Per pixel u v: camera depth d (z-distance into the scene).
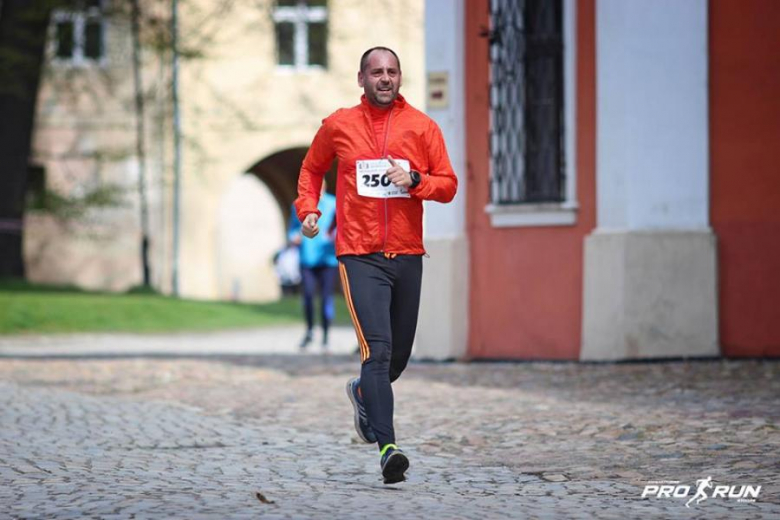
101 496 11.83
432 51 27.48
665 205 24.78
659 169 24.80
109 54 68.56
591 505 11.72
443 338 27.17
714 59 24.83
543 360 26.30
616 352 24.84
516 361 26.61
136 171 69.12
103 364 28.09
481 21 27.28
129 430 17.20
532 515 11.12
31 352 36.25
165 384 23.70
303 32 69.31
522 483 13.16
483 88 27.27
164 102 67.56
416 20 66.88
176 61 61.78
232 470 13.94
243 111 69.06
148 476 13.33
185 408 19.81
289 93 69.06
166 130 68.62
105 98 69.00
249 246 80.69
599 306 25.19
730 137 24.77
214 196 69.19
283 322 51.84
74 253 69.19
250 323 50.66
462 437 16.34
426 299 27.39
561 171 26.28
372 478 13.55
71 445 15.71
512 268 26.78
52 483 12.67
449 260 27.12
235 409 19.75
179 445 15.93
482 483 13.14
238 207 80.62
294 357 30.69
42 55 56.72
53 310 47.41
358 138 13.14
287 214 81.38
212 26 67.56
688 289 24.59
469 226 27.45
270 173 78.88
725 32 24.78
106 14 59.22
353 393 13.74
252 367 27.09
